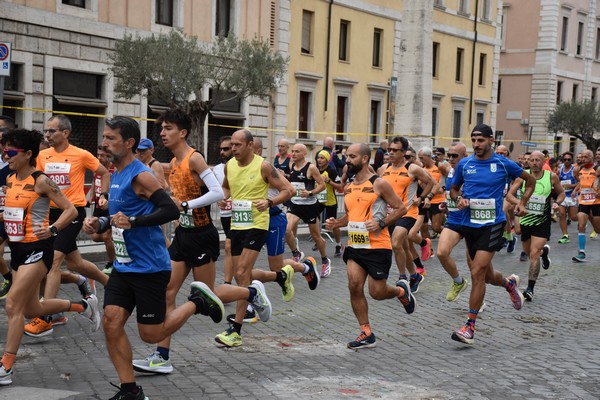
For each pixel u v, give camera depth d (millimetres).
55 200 6836
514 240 17172
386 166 12781
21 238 6746
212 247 7500
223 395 6301
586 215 16234
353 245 8094
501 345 8562
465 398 6465
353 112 38312
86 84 24969
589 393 6742
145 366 6801
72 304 7586
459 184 9227
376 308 10383
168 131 7418
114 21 25547
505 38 57969
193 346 7938
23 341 7914
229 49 23875
